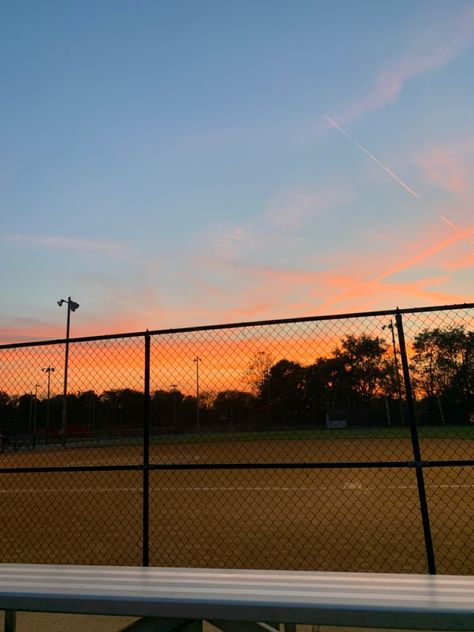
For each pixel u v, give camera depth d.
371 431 29.22
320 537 6.84
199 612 2.03
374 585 2.22
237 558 5.79
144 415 4.40
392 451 23.12
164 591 2.17
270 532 7.24
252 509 9.40
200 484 13.59
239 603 2.02
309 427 25.34
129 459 23.05
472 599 2.02
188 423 34.44
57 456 26.14
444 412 20.02
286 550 6.13
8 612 2.55
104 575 2.45
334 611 1.96
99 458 24.17
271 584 2.26
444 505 9.40
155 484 13.92
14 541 7.07
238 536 7.01
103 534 7.41
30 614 3.46
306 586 2.22
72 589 2.22
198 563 5.60
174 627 2.14
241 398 23.38
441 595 2.07
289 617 1.98
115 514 9.23
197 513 9.06
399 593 2.11
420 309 3.98
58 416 41.03
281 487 12.56
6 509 10.29
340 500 10.34
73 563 5.81
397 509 9.05
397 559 5.59
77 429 39.44
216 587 2.22
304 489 12.10
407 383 3.91
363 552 5.95
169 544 6.59
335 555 5.84
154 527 7.82
